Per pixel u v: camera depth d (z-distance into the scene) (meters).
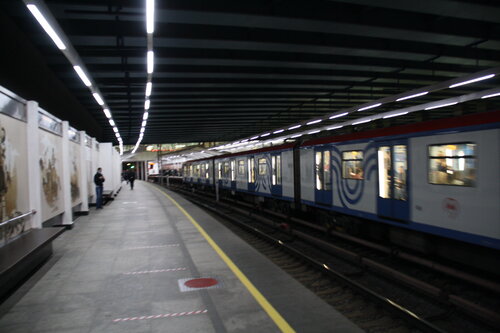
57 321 4.83
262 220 14.55
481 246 6.51
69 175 12.17
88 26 8.20
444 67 12.04
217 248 9.02
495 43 9.52
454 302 5.25
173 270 7.13
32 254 6.31
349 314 5.45
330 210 10.99
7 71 7.96
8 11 7.46
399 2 7.06
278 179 14.69
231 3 7.31
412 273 7.49
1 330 4.59
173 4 7.06
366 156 9.03
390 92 15.23
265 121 23.61
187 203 21.55
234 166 20.81
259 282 6.45
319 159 11.34
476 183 6.07
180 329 4.52
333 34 9.49
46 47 9.61
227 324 4.63
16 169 7.65
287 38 9.19
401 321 5.11
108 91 13.28
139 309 5.18
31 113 8.47
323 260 8.89
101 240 10.16
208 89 13.96
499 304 5.81
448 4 7.10
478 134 6.04
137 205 20.31
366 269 7.54
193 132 29.19
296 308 5.21
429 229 7.08
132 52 9.55
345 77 12.59
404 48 10.05
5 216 6.91
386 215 8.32
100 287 6.18
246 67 11.70
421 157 7.27
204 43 9.02
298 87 14.03
